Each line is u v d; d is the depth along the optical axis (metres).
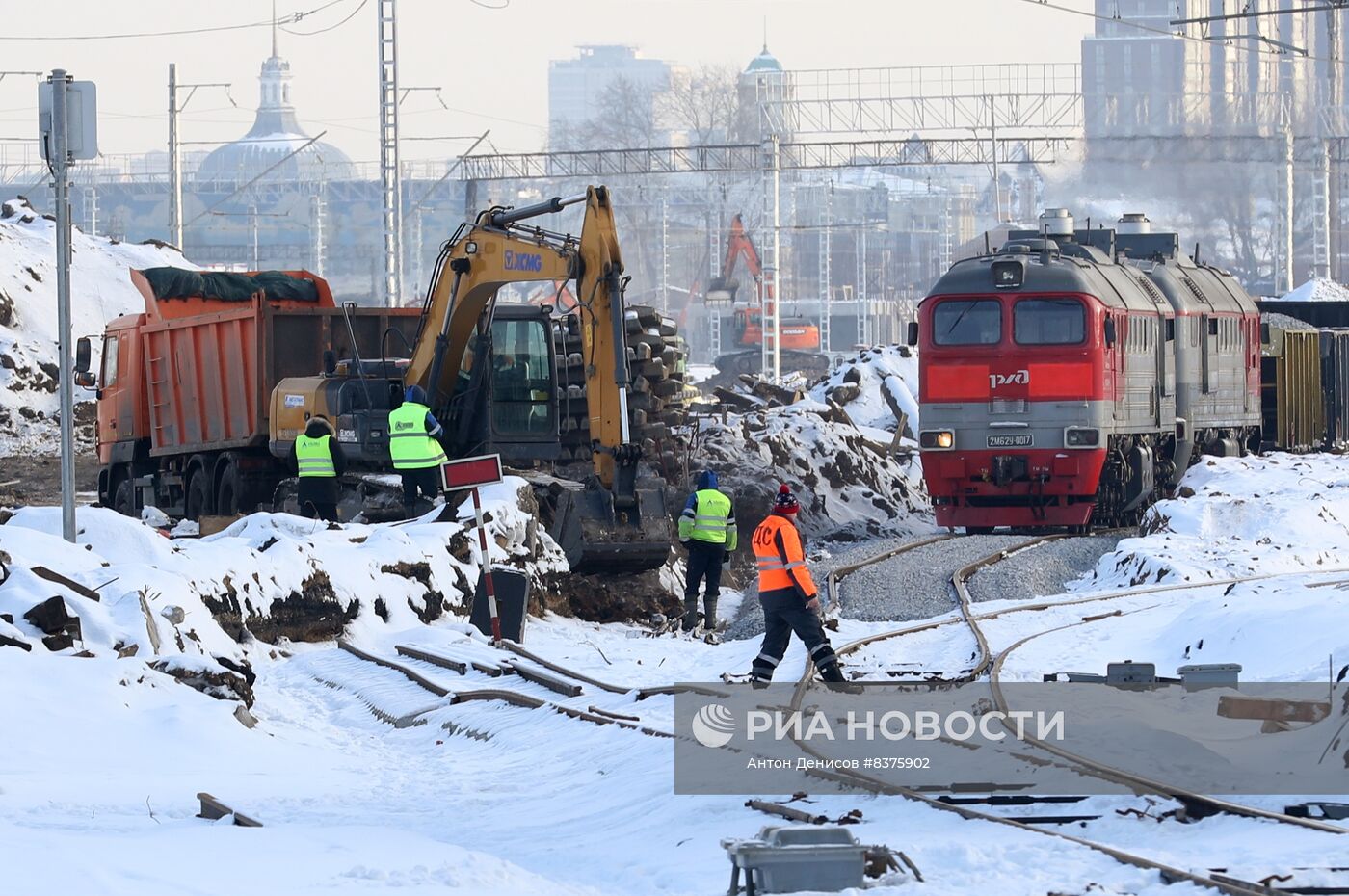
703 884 28.64
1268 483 102.81
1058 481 97.12
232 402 102.06
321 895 26.41
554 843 34.22
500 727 49.44
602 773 41.81
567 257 78.19
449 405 87.19
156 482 112.44
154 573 58.78
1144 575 77.81
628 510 79.12
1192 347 116.62
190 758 44.78
